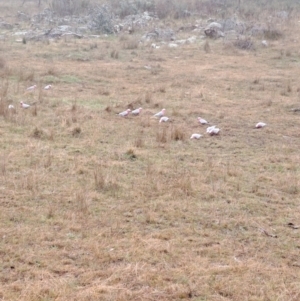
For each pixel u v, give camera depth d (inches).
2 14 1121.4
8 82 510.0
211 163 312.3
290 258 210.5
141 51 738.8
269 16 990.4
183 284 187.8
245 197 267.7
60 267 196.1
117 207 247.9
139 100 458.6
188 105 459.8
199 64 658.8
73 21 976.3
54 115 398.3
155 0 1109.1
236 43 768.3
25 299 175.0
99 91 495.5
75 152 320.8
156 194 264.8
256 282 191.3
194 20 975.6
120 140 348.8
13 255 203.0
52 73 561.9
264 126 401.7
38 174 281.3
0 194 255.0
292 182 288.5
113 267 197.8
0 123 368.2
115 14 1039.0
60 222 229.8
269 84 561.0
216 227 233.6
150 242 216.7
